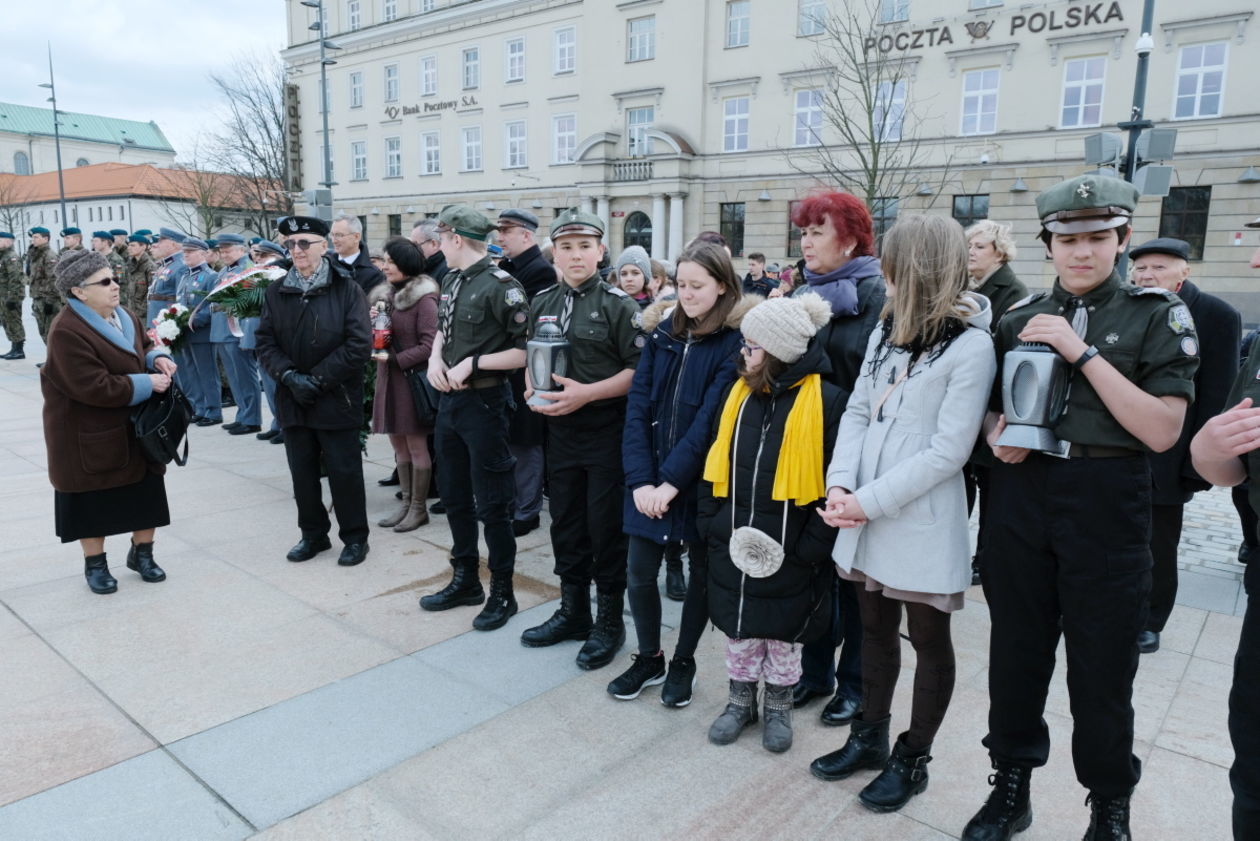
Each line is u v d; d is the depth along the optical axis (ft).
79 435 12.69
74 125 316.19
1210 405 11.14
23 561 14.87
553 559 15.62
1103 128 62.54
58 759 8.89
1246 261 59.00
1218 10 57.88
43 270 36.96
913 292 7.49
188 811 8.07
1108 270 6.84
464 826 7.93
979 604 13.62
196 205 140.97
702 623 10.23
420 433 16.70
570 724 9.84
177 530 16.79
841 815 8.21
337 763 8.92
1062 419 6.79
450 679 10.87
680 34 82.28
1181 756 9.26
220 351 28.09
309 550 15.23
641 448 10.11
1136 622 6.88
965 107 68.39
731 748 9.41
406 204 113.09
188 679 10.71
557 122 96.12
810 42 74.90
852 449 8.11
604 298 10.94
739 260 81.76
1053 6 63.31
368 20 115.65
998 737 7.73
